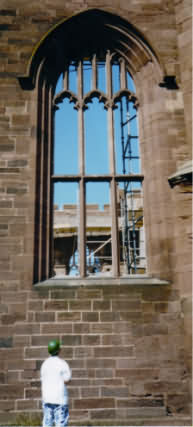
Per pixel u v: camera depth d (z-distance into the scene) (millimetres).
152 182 10641
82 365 9133
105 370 9109
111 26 11781
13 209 10164
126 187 15828
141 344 9312
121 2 11875
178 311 9578
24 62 11398
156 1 11922
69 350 9227
